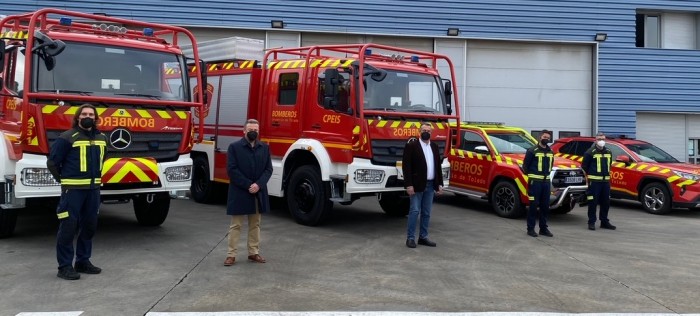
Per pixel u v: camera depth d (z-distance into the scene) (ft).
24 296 18.22
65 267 20.20
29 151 22.61
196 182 39.50
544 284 20.84
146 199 25.81
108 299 18.03
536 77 57.06
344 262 23.54
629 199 42.27
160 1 52.39
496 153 37.42
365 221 33.76
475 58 56.44
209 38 53.57
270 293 19.01
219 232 29.19
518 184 35.19
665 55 58.18
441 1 55.11
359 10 54.34
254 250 23.22
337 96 29.30
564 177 34.88
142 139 24.82
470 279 21.30
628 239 30.25
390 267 22.90
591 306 18.29
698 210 42.42
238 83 35.96
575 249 27.27
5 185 23.20
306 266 22.76
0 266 21.71
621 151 43.11
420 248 26.71
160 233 28.58
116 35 25.96
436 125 31.76
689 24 59.82
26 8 50.85
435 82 32.50
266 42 54.03
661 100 58.18
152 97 25.53
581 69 57.62
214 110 37.70
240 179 21.99
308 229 30.63
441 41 55.72
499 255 25.57
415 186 26.58
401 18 54.75
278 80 33.58
